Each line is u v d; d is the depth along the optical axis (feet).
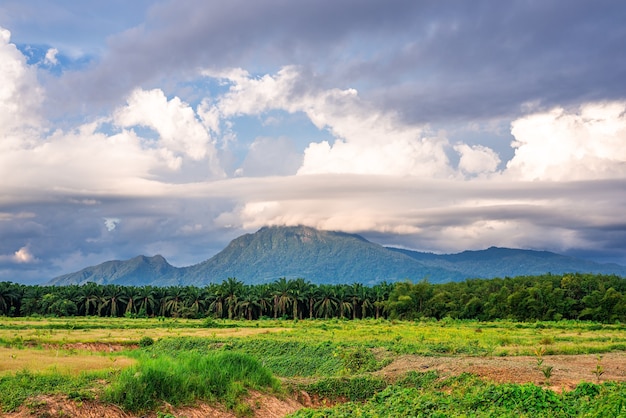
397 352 141.90
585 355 144.66
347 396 103.96
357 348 148.36
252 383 98.53
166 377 86.69
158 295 449.06
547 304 353.72
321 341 173.99
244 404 90.94
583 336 211.20
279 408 95.45
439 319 390.42
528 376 98.07
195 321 353.51
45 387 79.77
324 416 78.95
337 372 134.00
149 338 194.18
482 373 101.91
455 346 155.12
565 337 199.52
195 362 99.04
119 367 98.32
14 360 109.19
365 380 106.83
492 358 134.31
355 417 77.20
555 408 69.05
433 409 75.05
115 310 424.05
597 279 388.16
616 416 55.77
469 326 283.18
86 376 87.35
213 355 105.19
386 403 85.35
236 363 102.63
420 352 142.72
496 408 71.15
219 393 91.91
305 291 442.91
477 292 410.52
